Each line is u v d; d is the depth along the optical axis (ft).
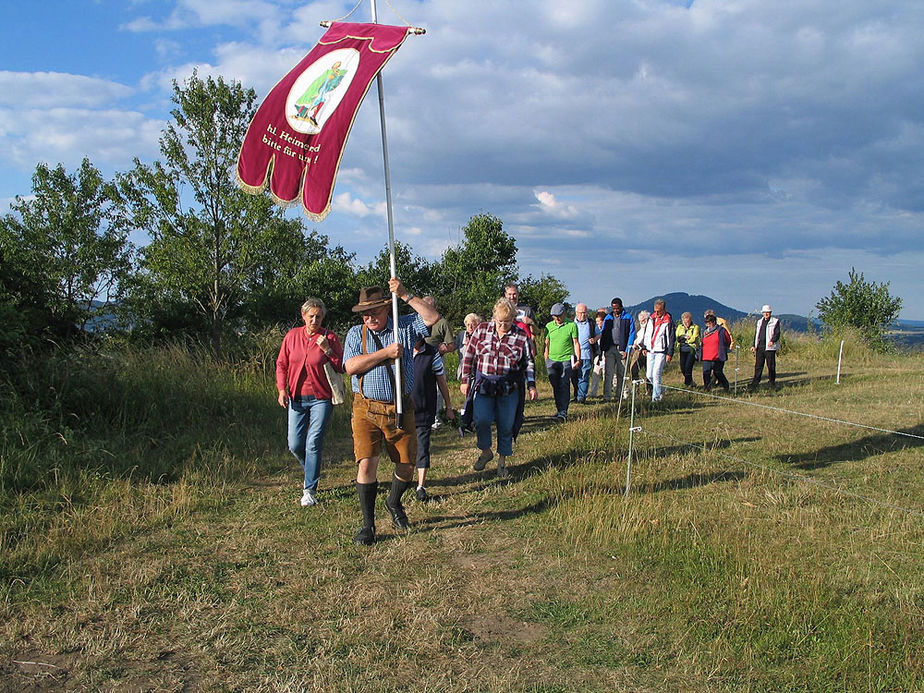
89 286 65.87
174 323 68.49
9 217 64.49
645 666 11.50
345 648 12.11
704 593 13.67
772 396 40.27
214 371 36.24
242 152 15.65
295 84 16.01
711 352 45.52
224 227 62.39
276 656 11.89
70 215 65.00
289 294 89.35
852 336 70.69
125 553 16.24
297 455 21.04
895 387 41.65
